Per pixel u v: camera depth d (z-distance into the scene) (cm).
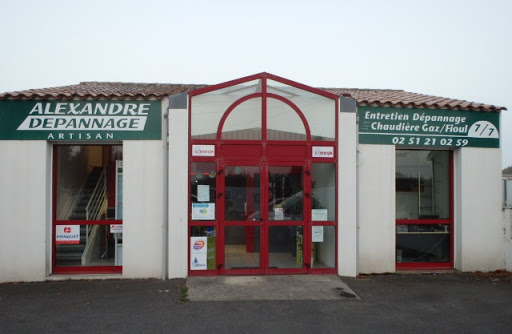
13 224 780
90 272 822
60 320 575
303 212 815
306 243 812
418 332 547
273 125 816
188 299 662
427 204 904
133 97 790
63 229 826
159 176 798
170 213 781
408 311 625
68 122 789
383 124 852
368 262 841
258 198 808
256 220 806
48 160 803
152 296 680
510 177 937
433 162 909
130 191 794
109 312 607
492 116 886
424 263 891
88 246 830
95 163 846
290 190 816
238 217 804
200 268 794
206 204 797
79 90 908
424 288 746
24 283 770
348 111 826
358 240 830
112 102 795
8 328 546
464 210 873
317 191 820
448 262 898
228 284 741
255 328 552
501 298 692
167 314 599
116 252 830
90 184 842
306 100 824
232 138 809
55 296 684
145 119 799
